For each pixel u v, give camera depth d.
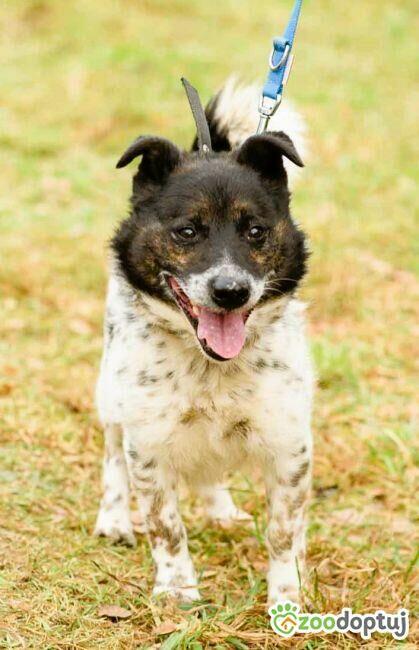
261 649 5.83
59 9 22.20
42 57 20.27
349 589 6.66
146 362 6.18
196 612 6.20
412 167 16.36
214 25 22.56
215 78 19.25
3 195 14.74
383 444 9.12
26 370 10.18
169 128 17.16
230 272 5.71
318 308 11.91
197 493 7.74
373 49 22.06
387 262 13.32
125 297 6.54
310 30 22.89
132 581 6.62
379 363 10.78
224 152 6.58
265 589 6.66
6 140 16.56
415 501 8.19
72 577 6.58
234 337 5.81
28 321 11.37
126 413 6.29
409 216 14.68
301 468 6.27
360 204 15.04
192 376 6.09
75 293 12.20
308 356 6.46
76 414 9.44
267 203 6.08
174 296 6.04
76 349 10.82
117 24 21.89
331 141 16.83
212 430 6.22
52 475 8.25
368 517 7.94
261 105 6.94
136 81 19.02
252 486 8.03
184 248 5.96
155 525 6.41
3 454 8.41
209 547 7.29
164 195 6.11
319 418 9.52
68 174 15.49
